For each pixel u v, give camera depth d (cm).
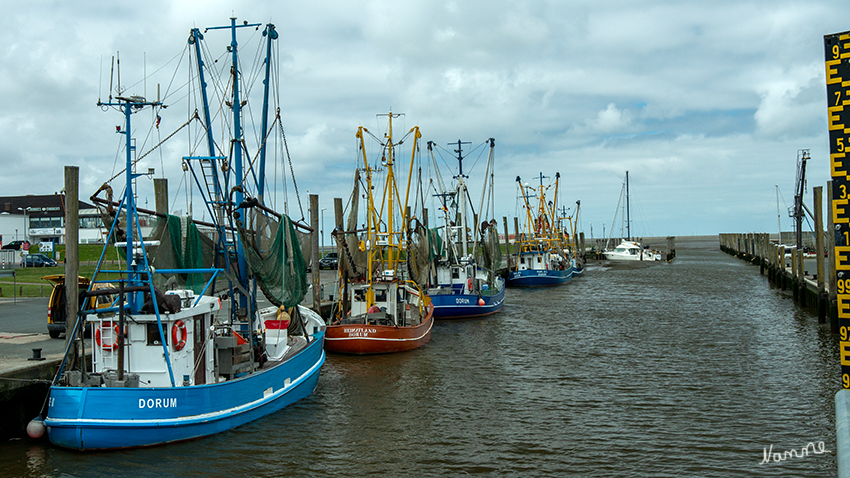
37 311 2897
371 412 1825
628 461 1441
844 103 799
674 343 2925
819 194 3441
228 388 1572
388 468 1400
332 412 1822
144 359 1466
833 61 802
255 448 1498
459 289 4194
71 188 1680
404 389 2095
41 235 8419
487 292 4266
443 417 1778
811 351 2680
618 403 1911
